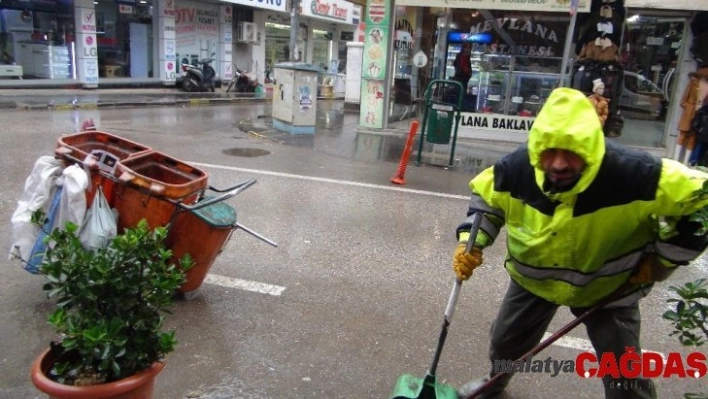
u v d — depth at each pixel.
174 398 3.02
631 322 2.49
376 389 3.24
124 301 2.36
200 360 3.38
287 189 7.43
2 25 16.17
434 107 9.58
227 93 21.02
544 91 12.41
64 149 3.88
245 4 21.73
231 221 3.96
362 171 8.91
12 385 3.02
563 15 11.86
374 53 13.10
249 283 4.46
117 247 2.39
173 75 20.77
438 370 3.47
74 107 14.40
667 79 11.68
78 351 2.32
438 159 10.33
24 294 4.00
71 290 2.32
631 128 11.98
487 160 10.55
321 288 4.48
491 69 12.72
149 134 11.16
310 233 5.75
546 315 2.74
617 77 11.45
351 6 29.39
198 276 3.98
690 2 10.49
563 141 1.97
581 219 2.23
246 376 3.26
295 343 3.64
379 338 3.79
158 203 3.73
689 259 2.18
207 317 3.87
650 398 2.53
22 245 3.79
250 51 24.28
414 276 4.86
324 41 29.73
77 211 3.62
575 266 2.39
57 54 17.52
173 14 20.31
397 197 7.44
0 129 10.37
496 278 4.94
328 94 24.02
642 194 2.13
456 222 6.51
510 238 2.52
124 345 2.27
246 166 8.66
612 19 11.27
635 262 2.38
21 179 6.92
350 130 13.32
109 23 19.03
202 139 10.96
